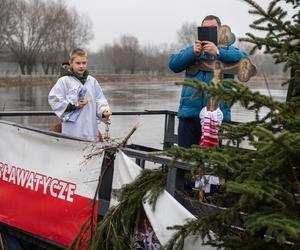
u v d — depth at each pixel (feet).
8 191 16.80
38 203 15.67
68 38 296.92
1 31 274.77
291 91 10.80
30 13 283.79
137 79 301.02
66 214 14.76
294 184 8.82
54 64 291.38
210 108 15.02
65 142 14.93
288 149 8.09
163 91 147.64
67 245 14.71
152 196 11.73
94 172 14.06
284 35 9.95
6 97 132.57
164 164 11.84
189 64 16.01
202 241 10.28
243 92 9.34
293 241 8.89
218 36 15.39
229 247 9.47
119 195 12.55
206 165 9.61
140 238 12.30
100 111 18.88
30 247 17.19
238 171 9.16
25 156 16.24
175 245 10.50
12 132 16.72
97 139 18.99
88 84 18.71
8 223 16.62
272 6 9.71
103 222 12.57
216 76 15.58
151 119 55.98
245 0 9.76
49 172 15.37
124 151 13.26
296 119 9.29
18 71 283.38
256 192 8.05
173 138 21.95
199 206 11.83
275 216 8.02
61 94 18.24
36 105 104.17
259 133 7.97
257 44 10.16
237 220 10.58
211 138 14.99
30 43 282.15
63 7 296.51
